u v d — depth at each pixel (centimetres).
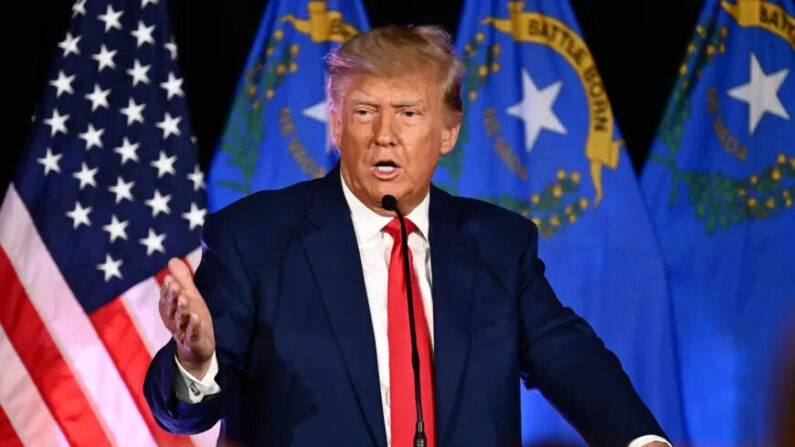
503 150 1466
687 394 1483
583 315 1448
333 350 698
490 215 810
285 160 1427
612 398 704
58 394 1339
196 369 635
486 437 704
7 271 1345
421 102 737
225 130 1430
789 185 1520
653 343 1442
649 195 1510
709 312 1495
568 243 1459
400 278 739
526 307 777
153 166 1407
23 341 1338
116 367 1354
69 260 1362
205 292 721
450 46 765
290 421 684
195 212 1402
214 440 1376
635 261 1456
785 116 1533
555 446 1423
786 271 1501
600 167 1476
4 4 1502
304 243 736
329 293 716
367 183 743
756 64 1539
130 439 1348
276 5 1471
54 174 1375
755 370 1482
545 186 1467
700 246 1503
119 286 1369
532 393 1431
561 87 1491
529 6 1508
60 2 1520
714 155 1520
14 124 1499
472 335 729
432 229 773
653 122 1633
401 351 712
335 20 1462
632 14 1634
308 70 1449
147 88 1424
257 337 711
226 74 1566
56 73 1404
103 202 1384
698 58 1541
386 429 696
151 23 1441
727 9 1549
